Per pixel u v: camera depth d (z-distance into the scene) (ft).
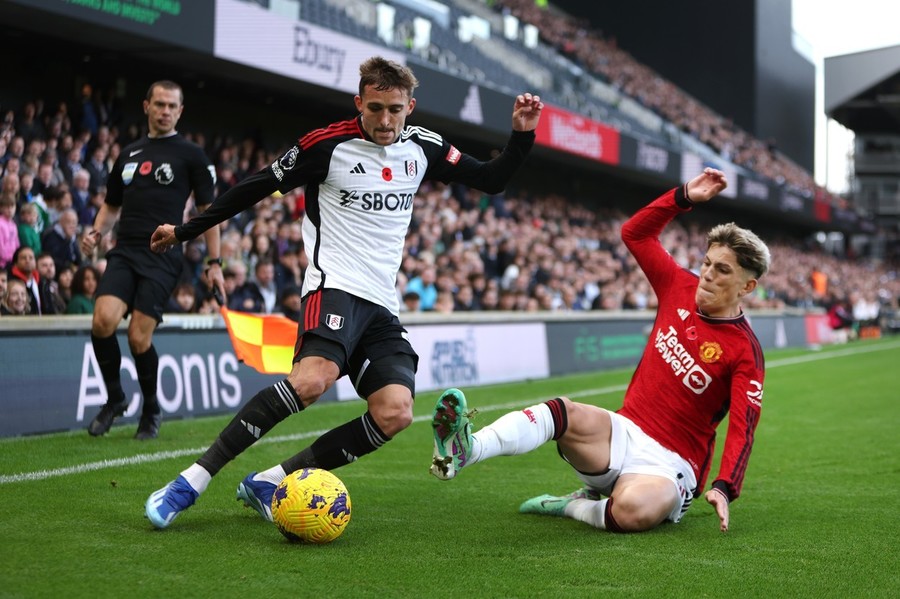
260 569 11.34
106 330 20.45
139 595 10.18
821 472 20.97
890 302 131.44
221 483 17.21
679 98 111.04
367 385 13.61
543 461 21.58
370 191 13.35
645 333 55.77
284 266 37.24
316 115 53.52
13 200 27.68
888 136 165.99
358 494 16.90
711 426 14.42
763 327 71.31
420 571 11.52
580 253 65.41
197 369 27.27
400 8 64.90
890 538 14.16
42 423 22.68
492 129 56.54
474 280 45.88
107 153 36.73
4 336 22.13
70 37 36.17
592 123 67.00
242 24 39.29
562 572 11.64
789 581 11.55
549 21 96.68
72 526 13.26
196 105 47.14
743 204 96.37
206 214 13.30
